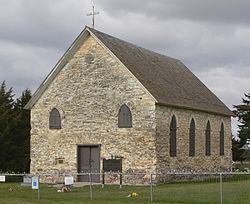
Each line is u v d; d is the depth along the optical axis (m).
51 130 40.84
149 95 37.62
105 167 38.69
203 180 42.25
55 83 41.00
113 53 39.00
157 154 37.59
